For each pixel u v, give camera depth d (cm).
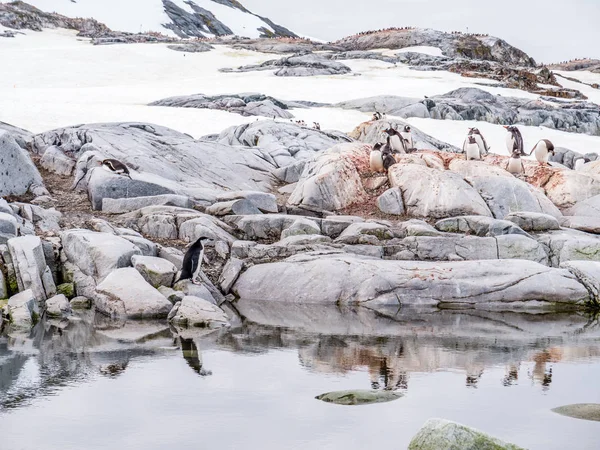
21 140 2455
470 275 1537
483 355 1018
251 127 3173
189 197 2023
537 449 634
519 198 2075
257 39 9144
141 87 5344
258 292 1591
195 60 7238
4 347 1042
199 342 1099
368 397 780
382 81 6116
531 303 1496
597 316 1404
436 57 7844
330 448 634
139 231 1809
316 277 1565
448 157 2498
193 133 3647
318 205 2103
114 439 651
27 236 1505
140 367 920
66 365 928
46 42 7769
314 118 4391
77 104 4181
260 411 738
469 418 718
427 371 917
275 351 1035
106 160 2045
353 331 1213
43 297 1404
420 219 2008
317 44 8888
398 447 638
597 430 683
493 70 7262
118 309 1347
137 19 11362
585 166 2677
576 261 1598
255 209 1973
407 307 1487
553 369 932
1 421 696
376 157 2252
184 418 712
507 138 2691
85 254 1512
